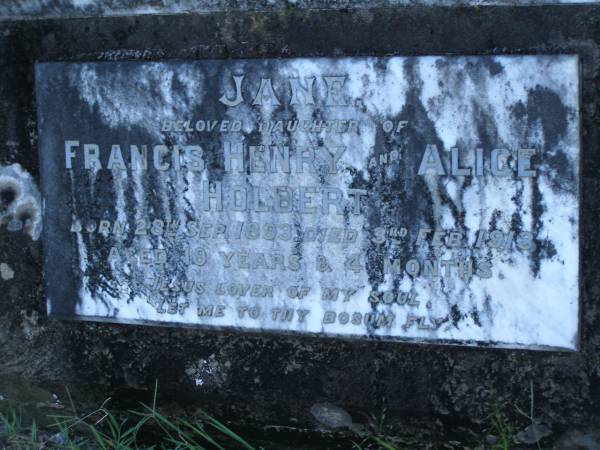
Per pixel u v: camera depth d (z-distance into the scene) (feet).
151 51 3.12
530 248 2.90
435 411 3.12
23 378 3.49
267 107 3.02
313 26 2.98
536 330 2.94
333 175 3.00
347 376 3.16
